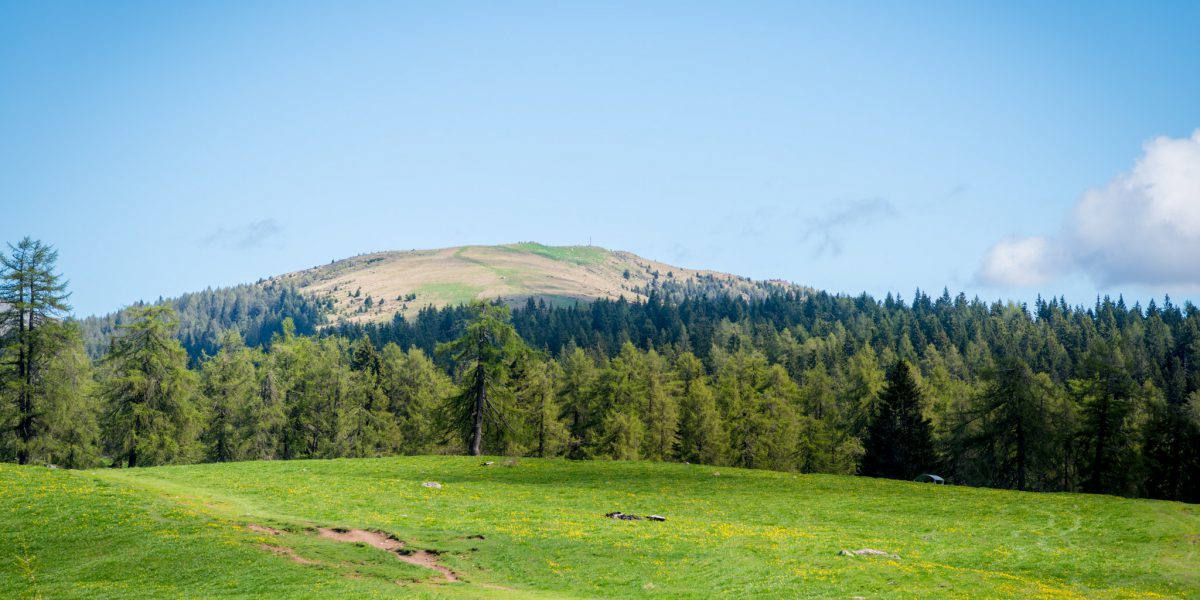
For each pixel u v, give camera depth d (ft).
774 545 131.95
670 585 109.50
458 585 105.70
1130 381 273.54
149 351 242.37
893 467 290.56
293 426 308.81
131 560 106.83
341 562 111.86
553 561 118.93
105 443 249.96
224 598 95.04
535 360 272.10
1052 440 267.59
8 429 212.43
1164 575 120.26
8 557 105.70
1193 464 251.60
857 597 102.83
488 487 190.29
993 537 148.66
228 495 161.48
